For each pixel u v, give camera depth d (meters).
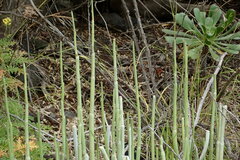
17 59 6.39
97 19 12.44
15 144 4.69
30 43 8.97
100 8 12.73
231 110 5.90
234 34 5.66
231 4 11.62
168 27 10.69
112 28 12.16
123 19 12.32
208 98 5.61
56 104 7.70
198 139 4.94
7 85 5.48
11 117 5.28
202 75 6.56
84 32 11.48
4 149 4.86
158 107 5.44
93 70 3.37
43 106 7.66
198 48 5.61
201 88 6.02
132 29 6.46
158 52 9.12
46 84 8.05
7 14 7.71
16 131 5.14
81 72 8.62
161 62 8.41
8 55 6.11
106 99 7.53
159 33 10.39
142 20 12.21
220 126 3.66
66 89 8.26
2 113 5.20
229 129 5.27
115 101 3.51
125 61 9.41
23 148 4.68
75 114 7.62
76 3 11.68
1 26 7.75
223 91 5.39
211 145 3.80
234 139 5.14
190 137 3.97
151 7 12.15
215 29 5.57
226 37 5.69
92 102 3.38
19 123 5.13
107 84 8.06
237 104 6.22
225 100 5.94
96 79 8.16
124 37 11.46
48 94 7.43
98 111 7.38
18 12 7.66
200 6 9.88
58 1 11.15
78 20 11.99
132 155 3.61
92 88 3.37
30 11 6.57
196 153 3.89
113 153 3.47
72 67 8.95
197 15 5.77
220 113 3.68
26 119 3.30
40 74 8.29
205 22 5.71
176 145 3.64
